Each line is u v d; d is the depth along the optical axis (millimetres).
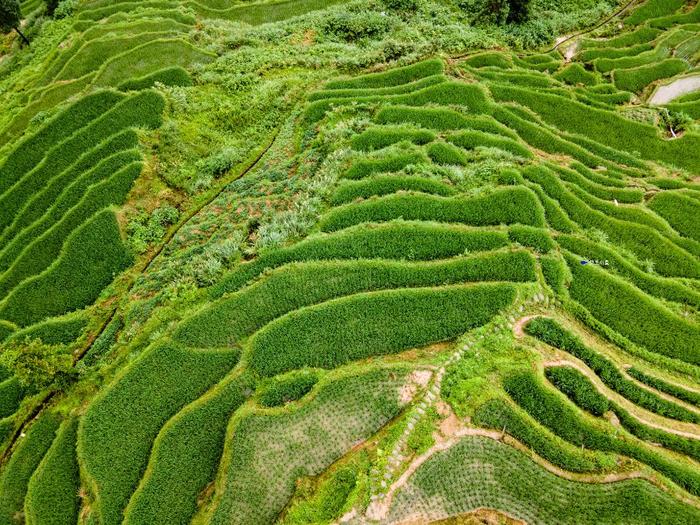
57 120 30969
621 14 42438
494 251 21578
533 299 20188
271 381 18484
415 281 20797
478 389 17250
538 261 21438
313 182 25047
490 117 29062
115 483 17531
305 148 28188
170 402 18875
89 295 24406
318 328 19562
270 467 16594
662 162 29344
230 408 18203
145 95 31031
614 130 30828
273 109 31172
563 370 18031
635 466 15680
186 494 16828
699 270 22703
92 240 25500
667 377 18641
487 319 19438
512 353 18391
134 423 18609
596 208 25078
